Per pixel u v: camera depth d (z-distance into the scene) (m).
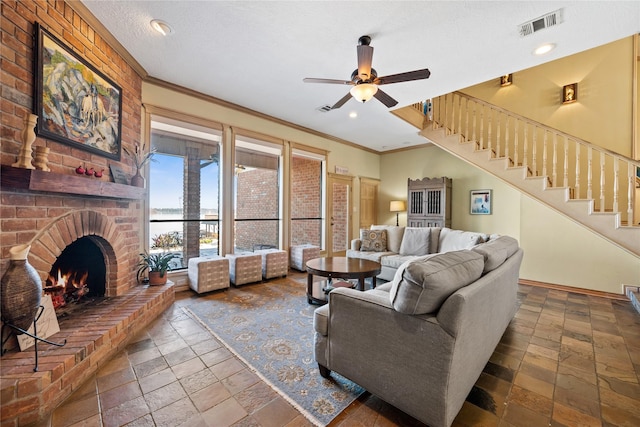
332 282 3.62
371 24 2.33
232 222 4.24
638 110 4.10
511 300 2.43
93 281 2.65
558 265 4.05
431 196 6.00
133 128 3.02
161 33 2.49
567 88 4.55
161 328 2.50
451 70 3.09
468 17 2.22
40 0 1.84
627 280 3.60
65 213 2.02
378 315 1.48
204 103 3.87
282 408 1.53
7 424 1.32
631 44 4.11
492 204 5.57
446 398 1.25
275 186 5.12
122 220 2.77
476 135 5.30
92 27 2.32
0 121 1.59
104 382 1.72
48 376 1.45
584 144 3.59
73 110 2.10
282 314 2.88
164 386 1.70
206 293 3.55
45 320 1.81
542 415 1.49
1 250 1.58
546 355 2.14
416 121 5.18
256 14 2.23
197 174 4.02
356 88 2.55
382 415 1.48
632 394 1.67
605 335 2.49
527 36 2.46
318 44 2.63
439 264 1.41
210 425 1.40
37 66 1.80
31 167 1.68
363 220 6.97
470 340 1.42
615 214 3.35
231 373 1.84
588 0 2.01
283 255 4.46
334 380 1.78
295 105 4.22
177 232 3.84
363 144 6.66
